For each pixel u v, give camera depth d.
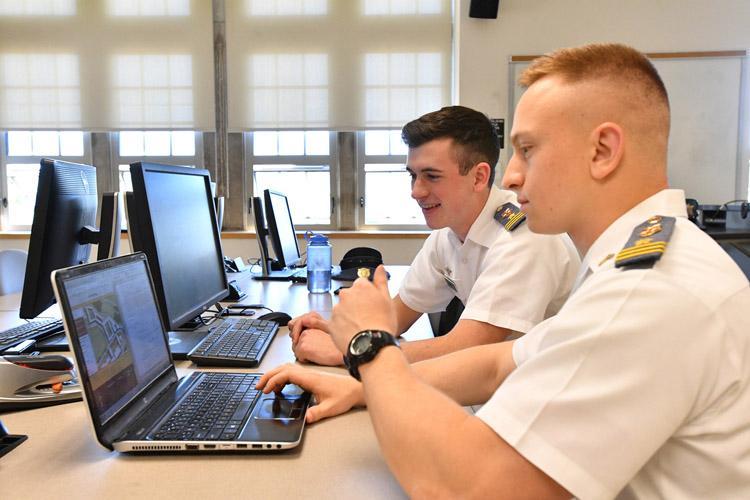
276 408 0.89
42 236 1.33
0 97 4.54
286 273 2.95
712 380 0.54
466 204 1.40
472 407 0.95
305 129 4.55
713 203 4.10
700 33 4.02
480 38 4.10
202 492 0.65
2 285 2.30
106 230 1.54
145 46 4.51
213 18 4.51
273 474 0.70
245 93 4.55
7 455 0.75
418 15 4.46
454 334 1.23
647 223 0.65
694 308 0.54
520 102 0.71
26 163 4.72
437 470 0.58
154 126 4.55
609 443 0.54
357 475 0.70
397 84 4.50
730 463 0.55
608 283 0.60
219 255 1.69
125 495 0.64
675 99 4.06
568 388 0.56
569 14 4.05
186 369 1.19
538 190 0.69
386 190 4.75
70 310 0.72
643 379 0.54
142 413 0.84
